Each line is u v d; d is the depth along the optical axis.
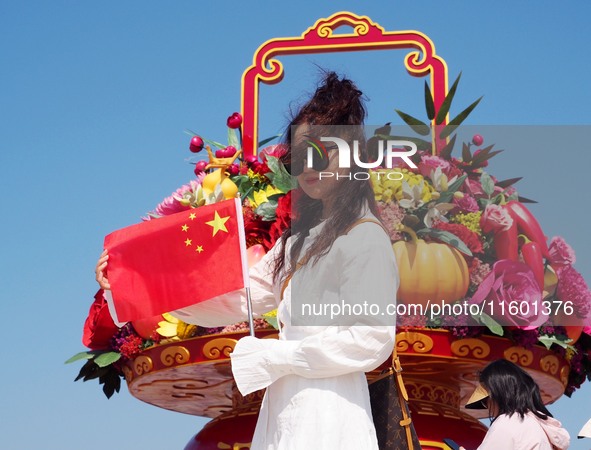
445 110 6.39
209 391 6.75
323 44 7.23
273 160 6.34
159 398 7.05
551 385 6.34
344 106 4.48
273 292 4.93
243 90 7.27
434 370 6.06
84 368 6.79
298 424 3.89
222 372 6.17
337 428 3.87
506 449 5.19
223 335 5.87
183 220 5.33
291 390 3.98
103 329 6.53
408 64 7.05
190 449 6.58
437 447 6.05
